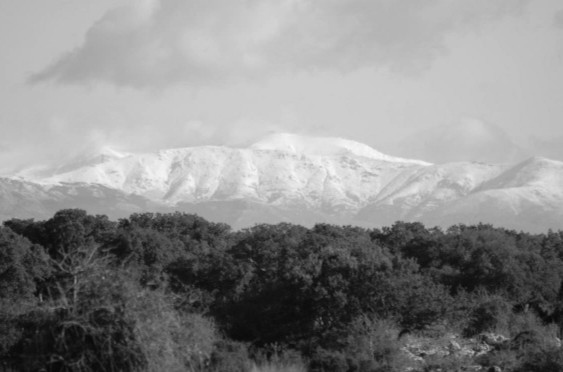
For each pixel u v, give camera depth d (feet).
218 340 176.04
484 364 177.17
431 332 209.97
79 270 160.66
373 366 171.73
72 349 155.02
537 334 195.93
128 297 156.56
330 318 209.46
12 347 167.53
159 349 156.46
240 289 254.88
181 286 252.83
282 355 177.17
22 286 260.01
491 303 221.87
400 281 212.02
